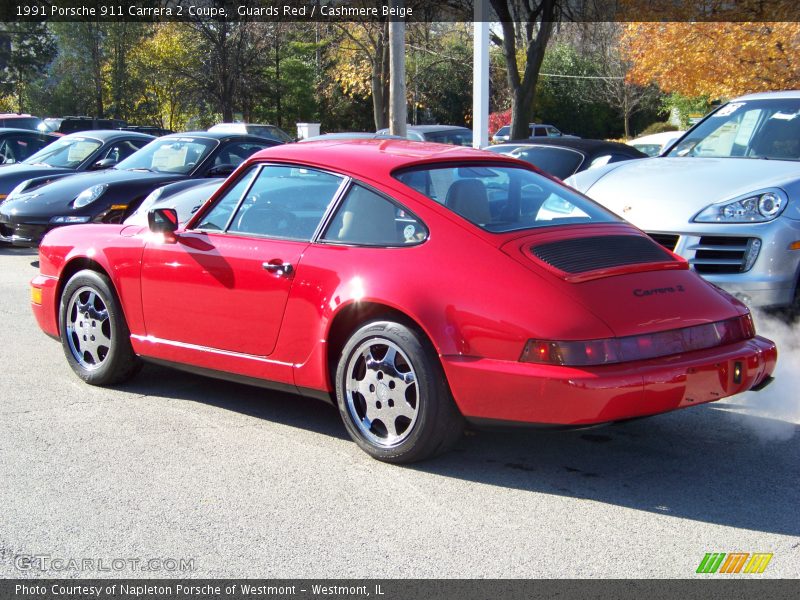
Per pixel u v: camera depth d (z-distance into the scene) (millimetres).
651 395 3727
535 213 4477
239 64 41188
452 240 4125
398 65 13188
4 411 5113
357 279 4227
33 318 7668
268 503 3846
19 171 12359
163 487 4020
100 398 5387
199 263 4879
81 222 10125
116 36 43250
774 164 6609
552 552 3387
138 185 10422
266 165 4910
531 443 4633
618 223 4602
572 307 3783
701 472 4219
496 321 3846
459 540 3490
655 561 3311
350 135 15125
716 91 19328
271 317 4582
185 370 5160
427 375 4020
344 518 3691
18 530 3596
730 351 3998
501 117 42375
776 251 5875
